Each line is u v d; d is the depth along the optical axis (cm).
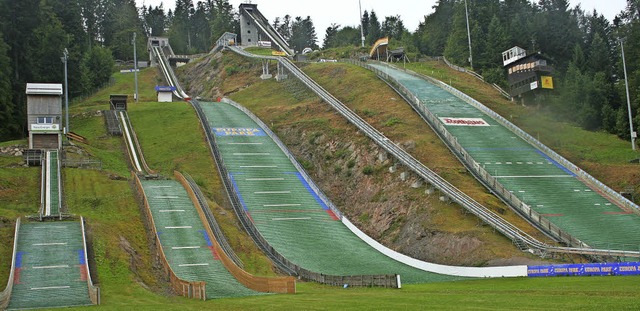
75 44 14650
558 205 7312
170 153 9619
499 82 13188
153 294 4828
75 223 6300
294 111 11394
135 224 6656
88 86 14988
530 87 11362
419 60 16375
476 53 15412
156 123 11044
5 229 5997
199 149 9700
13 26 10788
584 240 6325
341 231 7369
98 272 5256
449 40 16762
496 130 9938
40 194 7312
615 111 10769
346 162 8969
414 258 6397
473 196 7238
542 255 5781
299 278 5753
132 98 14538
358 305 3528
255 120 11231
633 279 4278
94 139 10131
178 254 5962
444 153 8712
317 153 9500
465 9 16400
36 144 8756
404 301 3662
